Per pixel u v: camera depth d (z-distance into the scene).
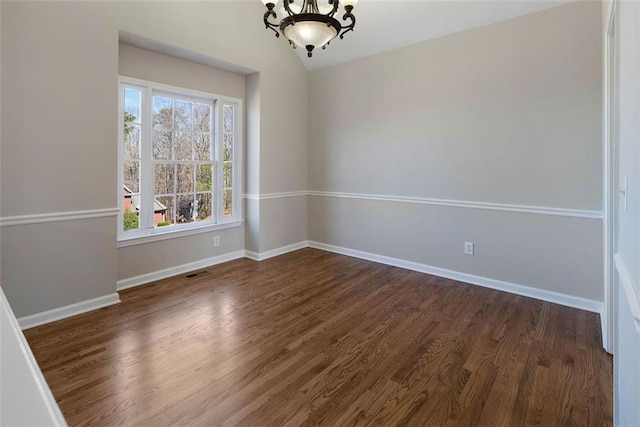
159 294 3.27
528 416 1.70
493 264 3.47
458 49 3.53
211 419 1.66
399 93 4.03
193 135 3.99
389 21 3.70
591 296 2.94
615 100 1.90
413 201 4.01
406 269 4.10
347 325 2.67
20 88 2.45
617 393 1.60
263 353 2.26
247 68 4.12
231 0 3.83
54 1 2.57
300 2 3.19
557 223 3.07
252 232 4.55
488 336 2.50
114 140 2.97
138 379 1.96
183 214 3.96
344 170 4.67
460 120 3.57
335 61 4.57
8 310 0.78
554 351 2.29
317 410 1.74
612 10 1.89
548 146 3.07
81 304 2.85
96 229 2.91
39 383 0.55
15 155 2.46
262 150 4.41
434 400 1.82
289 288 3.47
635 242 1.18
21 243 2.52
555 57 2.98
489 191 3.44
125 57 3.30
